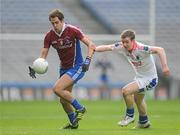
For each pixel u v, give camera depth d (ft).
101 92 290.97
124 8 325.62
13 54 312.91
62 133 107.24
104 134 105.09
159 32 322.34
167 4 326.24
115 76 306.55
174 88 294.87
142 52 116.26
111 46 118.52
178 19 324.39
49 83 295.89
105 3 325.62
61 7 324.39
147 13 325.01
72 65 119.34
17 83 293.02
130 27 321.52
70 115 120.98
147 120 122.42
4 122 154.10
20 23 318.86
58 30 116.88
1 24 317.22
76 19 321.52
